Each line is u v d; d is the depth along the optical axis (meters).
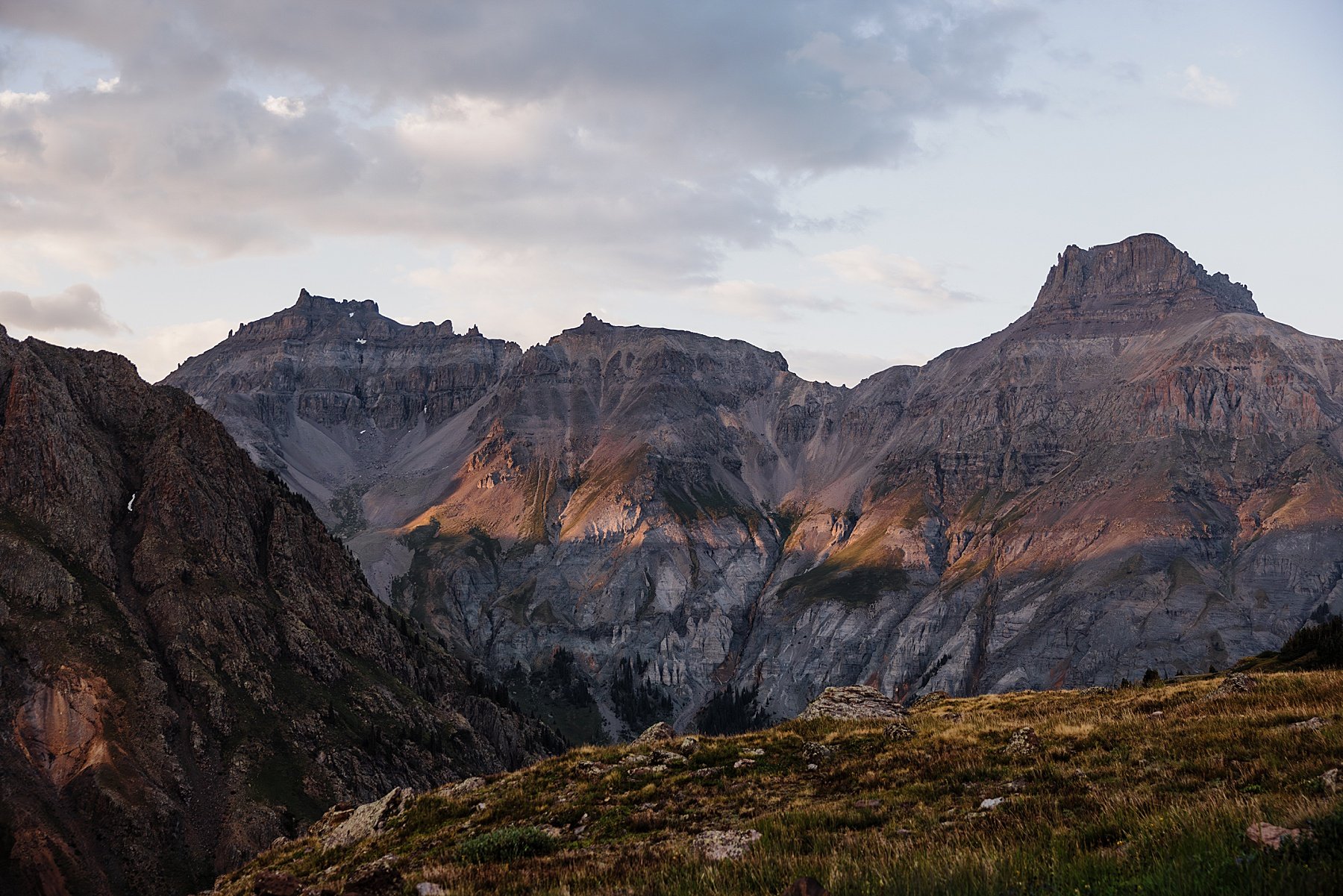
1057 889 17.91
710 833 32.59
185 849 132.50
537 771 47.75
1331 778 24.73
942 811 30.78
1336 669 46.97
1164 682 58.72
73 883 119.56
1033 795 30.80
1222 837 19.12
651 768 44.22
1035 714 47.41
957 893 18.30
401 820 45.00
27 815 124.00
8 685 141.12
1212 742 32.72
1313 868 16.28
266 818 139.12
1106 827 23.09
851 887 19.14
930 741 42.09
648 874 24.67
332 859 43.06
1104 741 36.38
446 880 27.55
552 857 30.30
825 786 37.84
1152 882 17.03
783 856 23.98
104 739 138.88
